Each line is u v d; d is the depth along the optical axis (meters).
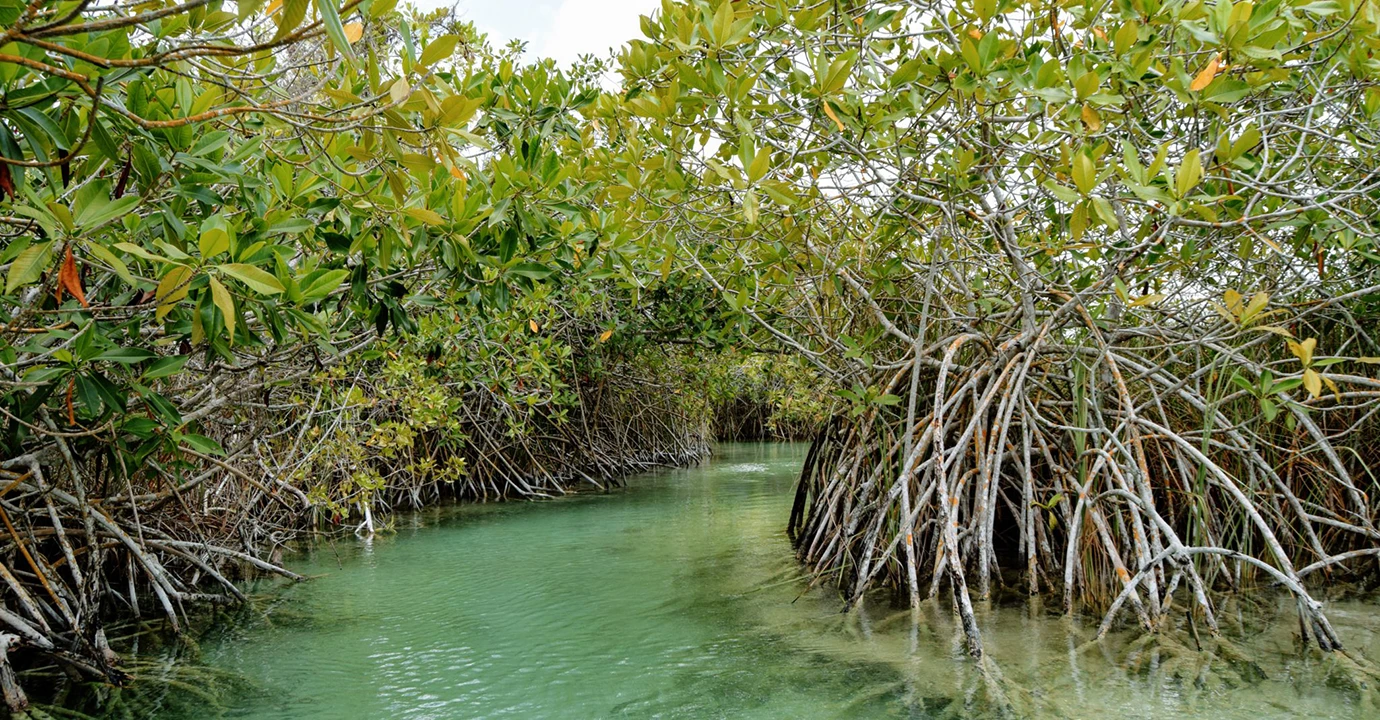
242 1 1.52
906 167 5.46
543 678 4.18
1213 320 5.92
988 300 6.05
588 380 14.64
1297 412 4.86
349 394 7.35
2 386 3.34
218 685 4.16
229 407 6.48
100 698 3.99
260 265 3.45
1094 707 3.54
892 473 6.08
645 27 4.98
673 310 10.58
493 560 7.34
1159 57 4.41
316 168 4.16
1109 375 5.69
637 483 14.37
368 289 4.58
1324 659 4.02
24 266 2.30
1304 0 4.21
